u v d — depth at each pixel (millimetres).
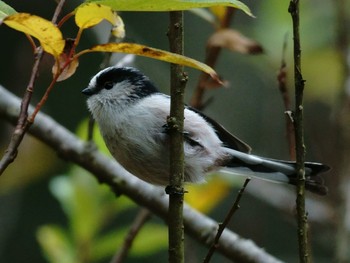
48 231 7852
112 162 7957
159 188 7848
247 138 12328
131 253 8094
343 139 8750
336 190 9031
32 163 9555
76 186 7996
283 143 11336
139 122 6930
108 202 8055
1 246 11344
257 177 7453
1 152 10203
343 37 9062
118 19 4887
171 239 5109
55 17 4758
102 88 7211
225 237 7668
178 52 5078
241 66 12680
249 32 10930
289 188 10758
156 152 6922
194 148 7066
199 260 12117
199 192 8219
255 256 7570
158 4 4289
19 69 11797
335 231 8812
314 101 11133
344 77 8883
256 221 12047
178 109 5191
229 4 4262
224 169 7508
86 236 7895
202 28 12711
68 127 12102
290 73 9773
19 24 4289
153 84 7352
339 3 9195
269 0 10055
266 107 12016
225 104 12555
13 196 11266
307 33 10625
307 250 5160
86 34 11828
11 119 8062
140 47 4414
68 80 12086
